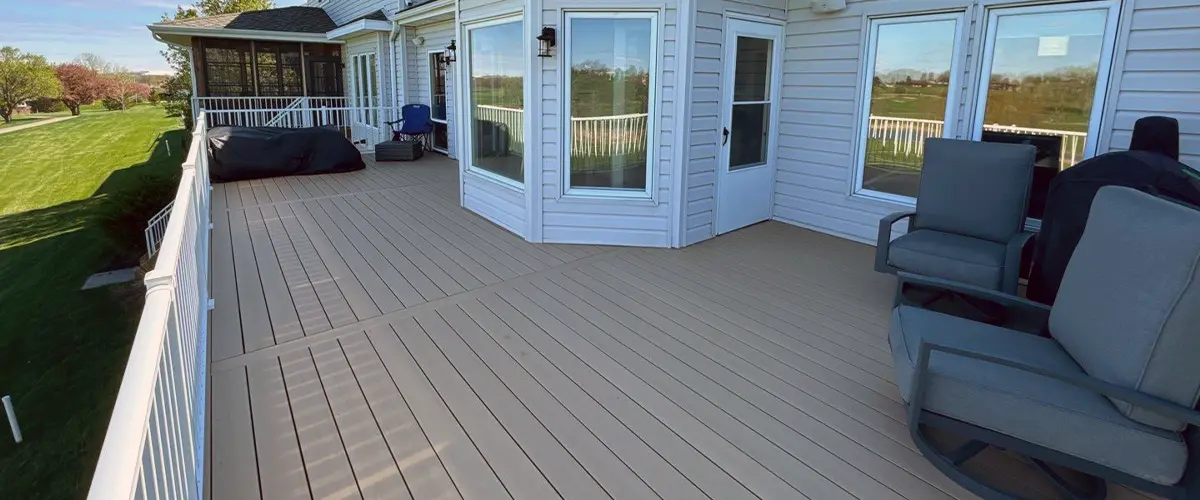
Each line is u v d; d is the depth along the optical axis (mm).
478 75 5793
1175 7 3572
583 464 2279
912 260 3768
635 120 4895
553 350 3201
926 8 4578
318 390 2773
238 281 4172
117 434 1125
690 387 2840
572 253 4898
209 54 13219
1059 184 3365
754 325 3555
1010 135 4375
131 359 1392
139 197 10414
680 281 4285
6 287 9219
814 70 5371
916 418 2197
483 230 5562
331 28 14281
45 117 34188
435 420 2547
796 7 5391
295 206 6414
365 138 11938
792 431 2502
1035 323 3350
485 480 2184
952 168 3979
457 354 3145
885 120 5004
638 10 4637
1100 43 3889
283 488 2133
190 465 1958
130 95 39188
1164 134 3393
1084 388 1941
